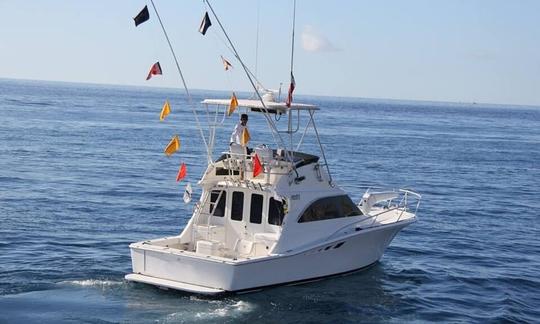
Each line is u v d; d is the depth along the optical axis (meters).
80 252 22.27
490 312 18.09
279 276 17.98
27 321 15.33
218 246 18.06
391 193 22.02
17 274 19.06
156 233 26.28
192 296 17.19
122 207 31.56
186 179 42.06
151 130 81.06
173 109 147.38
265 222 18.36
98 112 118.06
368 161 57.34
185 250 18.55
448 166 57.38
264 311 16.66
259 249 18.23
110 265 20.58
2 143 57.84
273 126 18.19
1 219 27.22
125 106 152.12
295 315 16.67
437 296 19.25
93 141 64.44
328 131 96.38
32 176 40.03
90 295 17.19
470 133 112.81
